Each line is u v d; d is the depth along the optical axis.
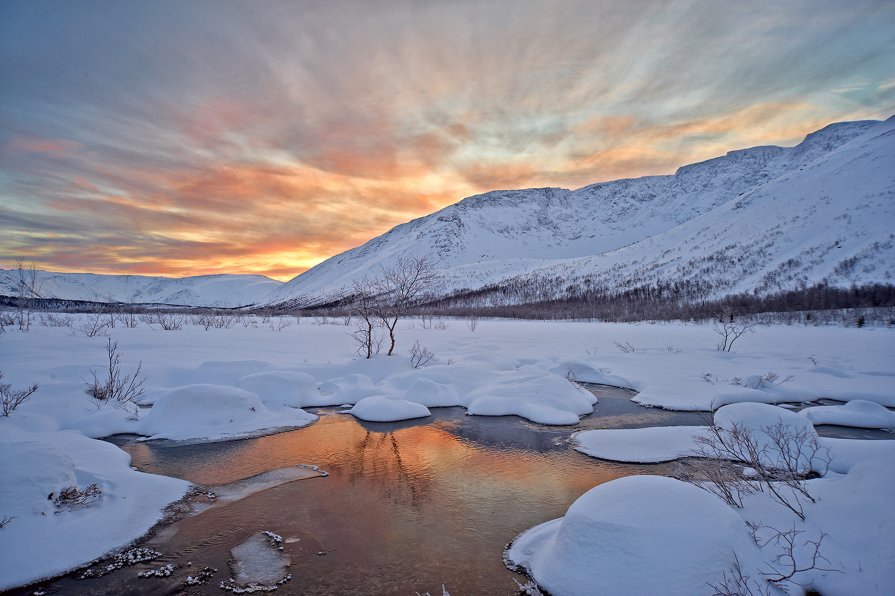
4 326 19.62
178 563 4.92
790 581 3.96
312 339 21.73
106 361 13.25
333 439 9.39
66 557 4.82
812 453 7.26
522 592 4.42
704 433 8.99
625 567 4.01
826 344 21.41
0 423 8.02
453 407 12.14
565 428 10.16
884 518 4.25
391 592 4.43
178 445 8.79
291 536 5.50
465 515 6.05
